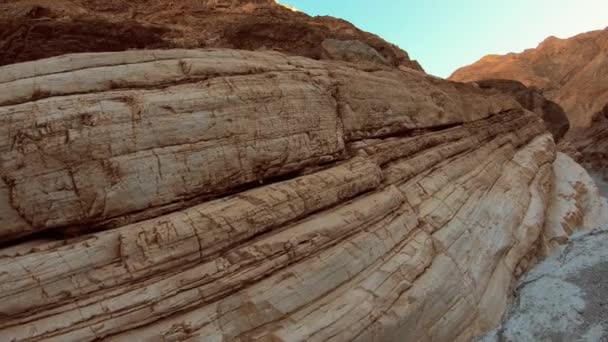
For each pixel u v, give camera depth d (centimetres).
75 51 1224
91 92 661
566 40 8781
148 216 646
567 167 2139
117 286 582
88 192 610
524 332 953
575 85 7044
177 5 1725
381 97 1115
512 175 1557
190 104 703
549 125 3641
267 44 1728
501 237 1184
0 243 589
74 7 1363
